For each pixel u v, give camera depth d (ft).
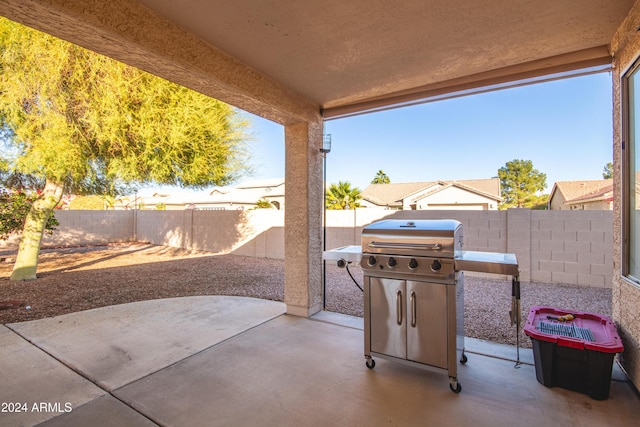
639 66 7.25
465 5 7.04
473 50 9.14
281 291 18.45
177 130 21.70
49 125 17.99
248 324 12.66
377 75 10.82
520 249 19.60
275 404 7.34
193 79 8.93
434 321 8.00
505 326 12.41
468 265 7.59
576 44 8.82
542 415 6.81
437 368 7.97
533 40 8.58
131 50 7.30
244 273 23.66
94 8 6.33
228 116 25.59
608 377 7.18
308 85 11.66
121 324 12.72
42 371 8.88
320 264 14.43
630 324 7.61
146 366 9.19
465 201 53.06
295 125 13.48
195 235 37.04
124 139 20.93
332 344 10.71
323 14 7.42
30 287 19.10
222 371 8.91
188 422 6.72
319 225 14.21
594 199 35.60
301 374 8.72
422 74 10.72
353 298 16.69
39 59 16.42
